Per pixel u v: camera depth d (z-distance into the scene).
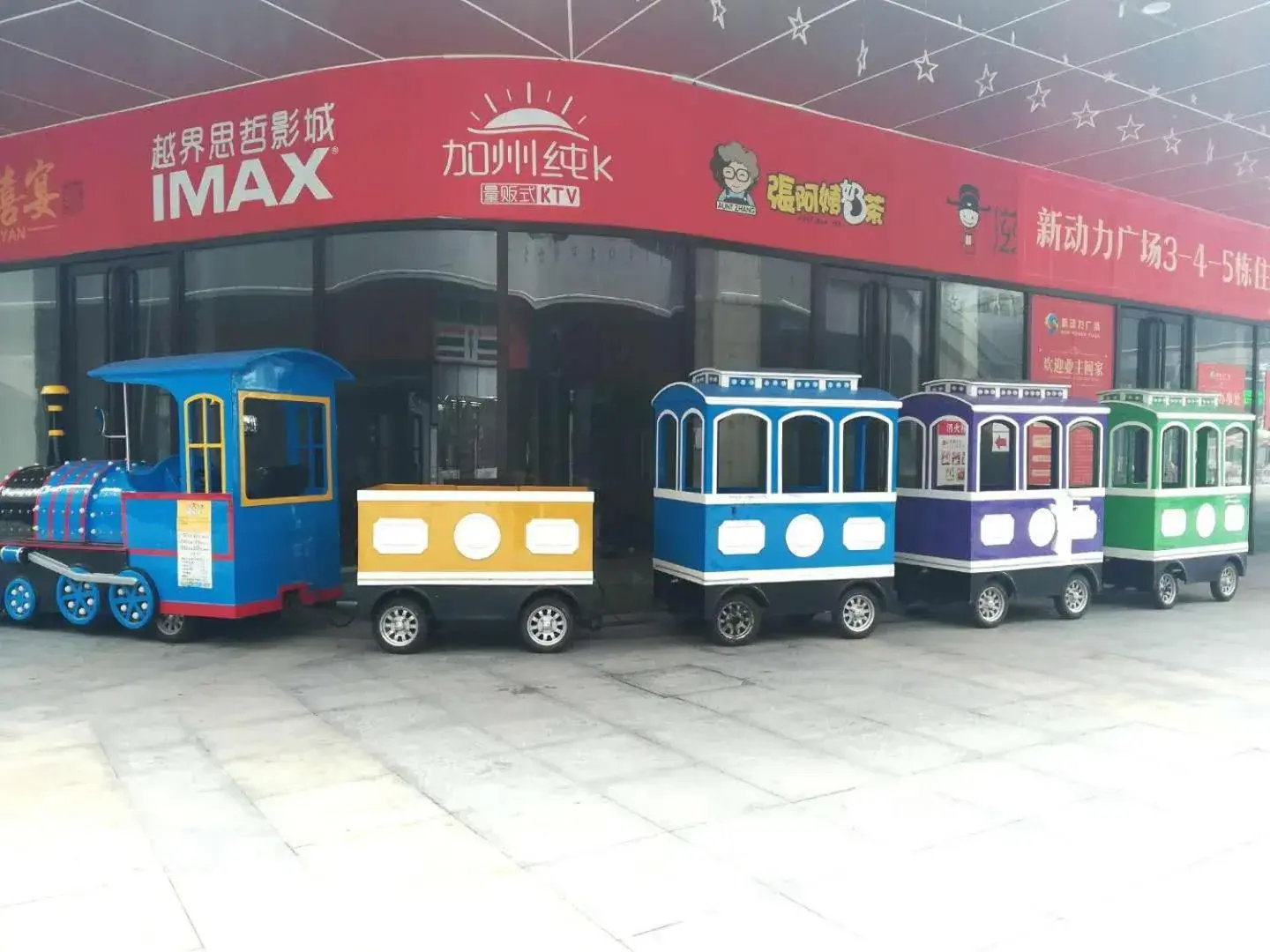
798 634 7.69
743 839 3.68
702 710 5.47
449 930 2.98
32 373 9.58
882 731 5.10
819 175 9.06
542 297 8.20
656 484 7.85
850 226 9.28
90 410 9.33
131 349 9.12
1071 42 7.47
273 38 7.36
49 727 5.05
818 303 9.16
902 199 9.60
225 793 4.12
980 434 7.94
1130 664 6.70
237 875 3.35
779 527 7.24
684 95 8.28
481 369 8.11
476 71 7.82
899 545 8.57
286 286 8.38
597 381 8.35
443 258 8.08
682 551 7.39
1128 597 9.65
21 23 7.03
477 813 3.92
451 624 7.85
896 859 3.53
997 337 10.48
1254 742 4.95
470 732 5.02
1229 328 13.17
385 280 8.15
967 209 10.08
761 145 8.72
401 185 7.89
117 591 7.24
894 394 9.77
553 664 6.57
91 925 3.02
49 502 7.47
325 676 6.17
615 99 8.05
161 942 2.91
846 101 8.73
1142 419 8.93
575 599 6.90
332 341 8.25
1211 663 6.74
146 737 4.89
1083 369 11.23
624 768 4.48
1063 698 5.79
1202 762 4.63
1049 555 8.25
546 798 4.09
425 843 3.63
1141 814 3.98
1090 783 4.34
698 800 4.09
